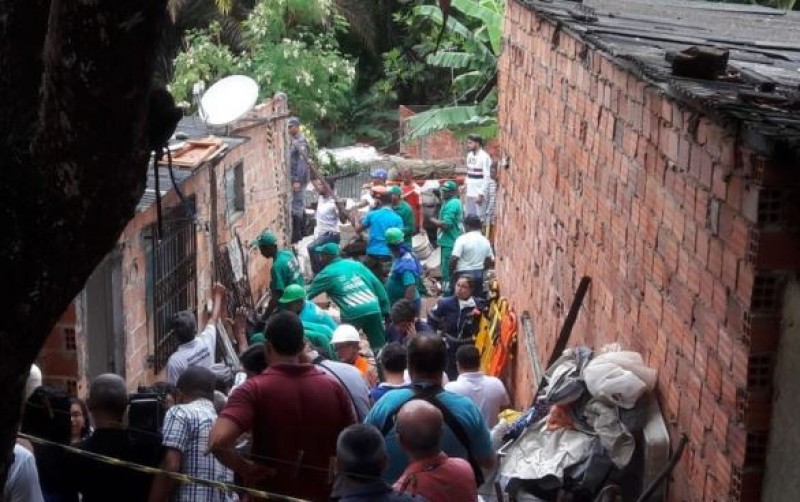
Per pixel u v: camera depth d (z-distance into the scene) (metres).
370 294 12.30
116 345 10.09
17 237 3.01
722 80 6.03
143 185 3.19
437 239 20.64
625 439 6.36
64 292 3.13
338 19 30.22
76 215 3.03
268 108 17.55
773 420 4.90
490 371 12.07
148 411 6.42
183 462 6.00
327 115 29.64
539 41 10.53
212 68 27.08
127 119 2.96
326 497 5.68
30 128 3.04
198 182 12.77
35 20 3.08
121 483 5.85
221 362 11.35
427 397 5.85
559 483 6.51
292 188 19.77
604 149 7.82
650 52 7.02
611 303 7.60
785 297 4.82
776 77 6.29
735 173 5.07
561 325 9.32
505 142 12.88
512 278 12.19
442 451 5.72
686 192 5.89
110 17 2.80
